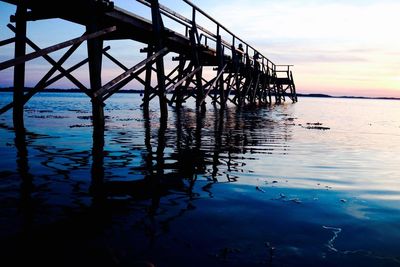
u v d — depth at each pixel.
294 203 2.87
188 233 2.17
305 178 3.85
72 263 1.74
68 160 4.47
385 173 4.28
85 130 7.86
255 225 2.34
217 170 4.09
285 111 19.78
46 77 7.15
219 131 8.25
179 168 4.14
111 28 6.77
